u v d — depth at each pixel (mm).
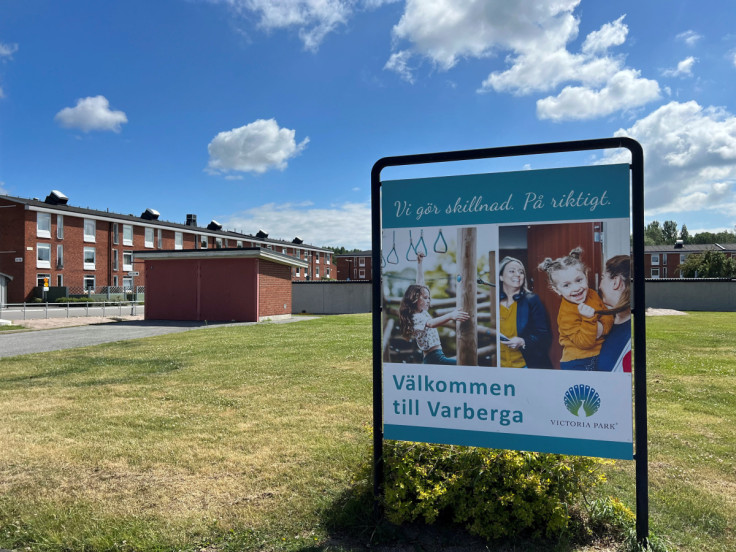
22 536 3508
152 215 57812
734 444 5340
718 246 79438
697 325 20578
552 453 3344
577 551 3213
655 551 3145
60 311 33562
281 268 25672
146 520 3695
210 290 23812
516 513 3291
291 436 5617
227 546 3357
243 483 4355
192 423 6168
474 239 3535
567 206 3344
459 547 3305
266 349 12859
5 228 43281
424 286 3637
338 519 3609
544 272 3375
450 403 3559
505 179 3475
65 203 49375
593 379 3260
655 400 7258
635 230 3199
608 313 3242
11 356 12031
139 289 51312
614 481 4367
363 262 92938
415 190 3676
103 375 9391
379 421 3748
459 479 3438
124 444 5379
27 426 6051
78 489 4266
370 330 18250
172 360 11125
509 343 3438
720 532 3490
